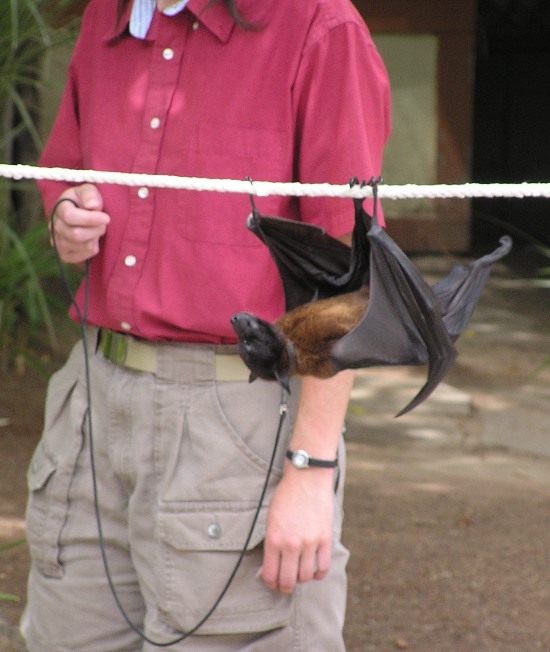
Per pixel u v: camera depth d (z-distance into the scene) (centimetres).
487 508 870
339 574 405
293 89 377
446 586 711
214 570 388
